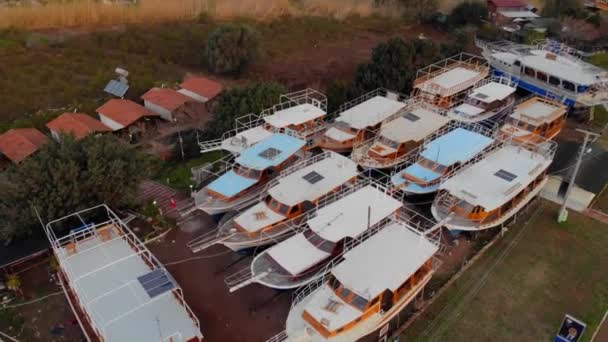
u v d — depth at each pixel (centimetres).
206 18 6881
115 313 2161
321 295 2231
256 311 2462
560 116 3778
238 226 2720
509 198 2784
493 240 2864
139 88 5044
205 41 5894
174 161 3875
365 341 2269
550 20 6512
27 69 5306
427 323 2361
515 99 4294
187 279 2659
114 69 5484
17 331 2353
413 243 2427
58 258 2441
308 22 7069
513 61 4569
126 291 2266
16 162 3494
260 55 5688
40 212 2658
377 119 3672
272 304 2511
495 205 2720
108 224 2736
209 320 2406
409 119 3672
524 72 4472
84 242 2588
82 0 6788
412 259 2323
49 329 2356
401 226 2555
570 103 4131
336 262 2497
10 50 5644
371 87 4469
